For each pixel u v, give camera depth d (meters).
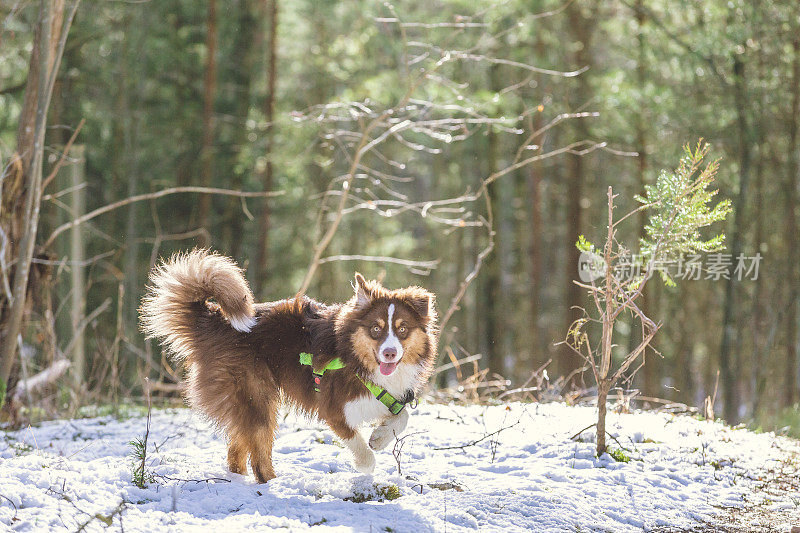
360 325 5.03
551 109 18.41
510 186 24.45
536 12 16.94
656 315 20.75
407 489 5.00
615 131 17.11
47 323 8.80
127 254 19.08
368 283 5.20
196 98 22.31
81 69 19.52
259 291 21.23
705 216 5.58
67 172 10.67
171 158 22.59
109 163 22.12
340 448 6.03
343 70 21.84
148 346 9.91
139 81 21.47
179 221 22.89
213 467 5.48
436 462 5.74
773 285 17.52
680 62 16.52
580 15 19.08
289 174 19.59
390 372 4.88
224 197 22.39
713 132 16.12
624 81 17.17
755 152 16.58
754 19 14.96
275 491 4.85
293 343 5.30
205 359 5.29
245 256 23.67
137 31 20.47
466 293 26.69
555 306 28.89
